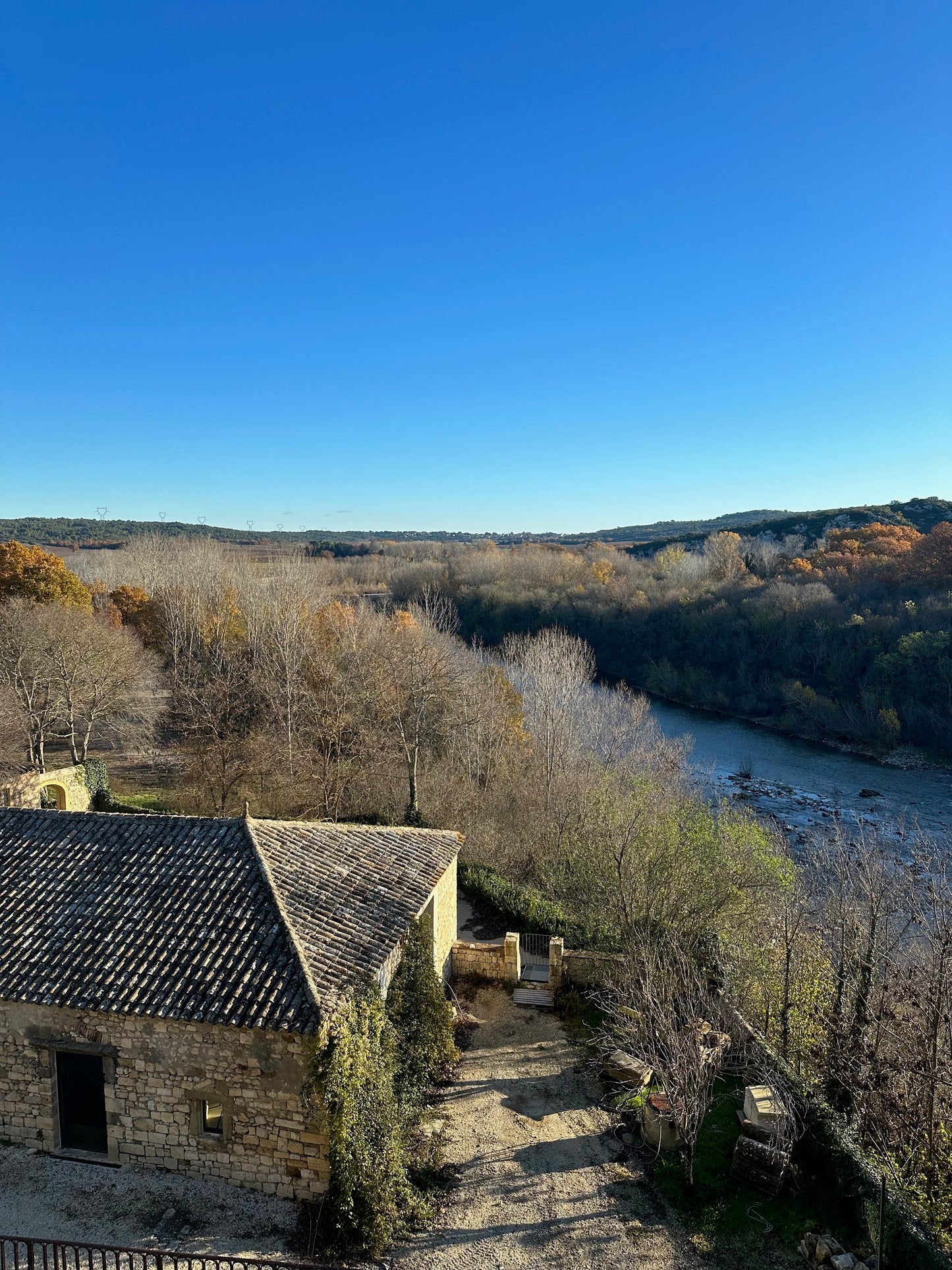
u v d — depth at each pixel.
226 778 39.25
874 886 18.78
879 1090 14.44
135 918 15.63
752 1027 18.67
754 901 23.97
